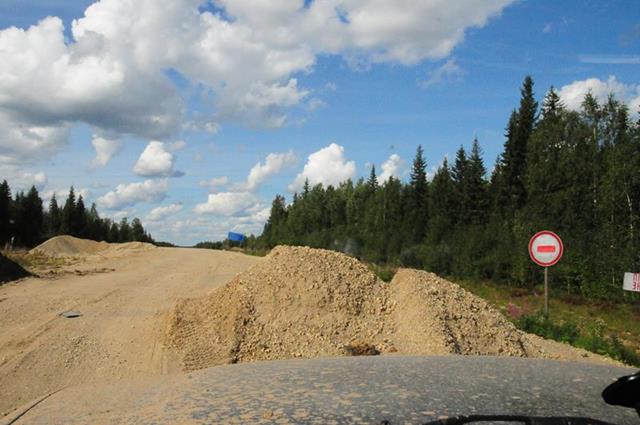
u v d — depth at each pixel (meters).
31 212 70.50
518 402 2.97
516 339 9.54
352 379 3.68
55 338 10.05
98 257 27.89
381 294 10.57
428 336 8.87
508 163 47.22
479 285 27.28
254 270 11.20
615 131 37.47
